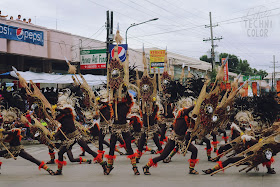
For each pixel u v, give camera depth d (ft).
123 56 68.85
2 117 24.82
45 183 20.62
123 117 23.65
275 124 22.81
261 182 19.94
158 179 21.40
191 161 23.16
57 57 69.36
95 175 23.27
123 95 23.49
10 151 23.53
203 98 22.88
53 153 29.30
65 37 71.67
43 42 65.21
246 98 28.30
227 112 24.52
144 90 30.07
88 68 75.72
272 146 21.44
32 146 44.45
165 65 38.73
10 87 33.60
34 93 24.56
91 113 32.27
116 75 23.35
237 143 24.27
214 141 34.65
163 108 35.55
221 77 22.89
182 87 32.58
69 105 23.79
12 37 58.03
